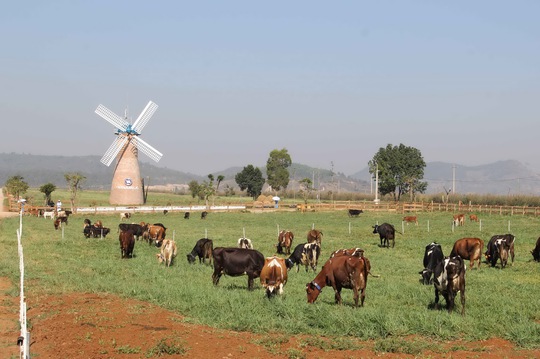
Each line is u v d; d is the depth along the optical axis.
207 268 28.06
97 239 41.56
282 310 16.42
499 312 17.28
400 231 50.88
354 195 134.12
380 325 14.75
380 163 114.75
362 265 17.48
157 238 37.88
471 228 53.12
